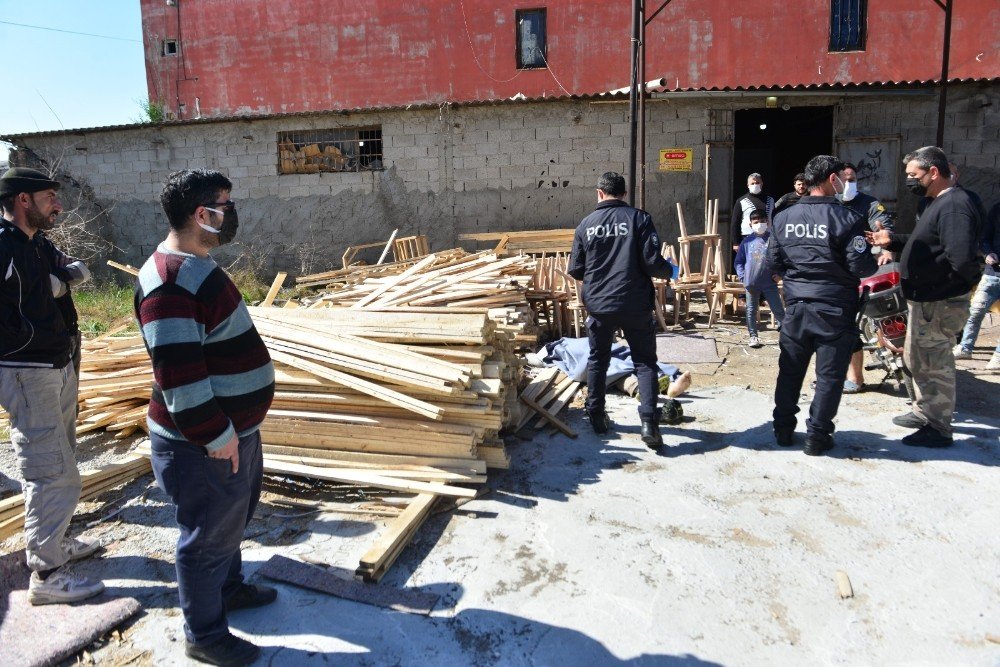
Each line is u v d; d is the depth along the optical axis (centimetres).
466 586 315
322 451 418
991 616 287
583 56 1616
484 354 426
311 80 1773
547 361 633
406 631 286
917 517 366
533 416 532
